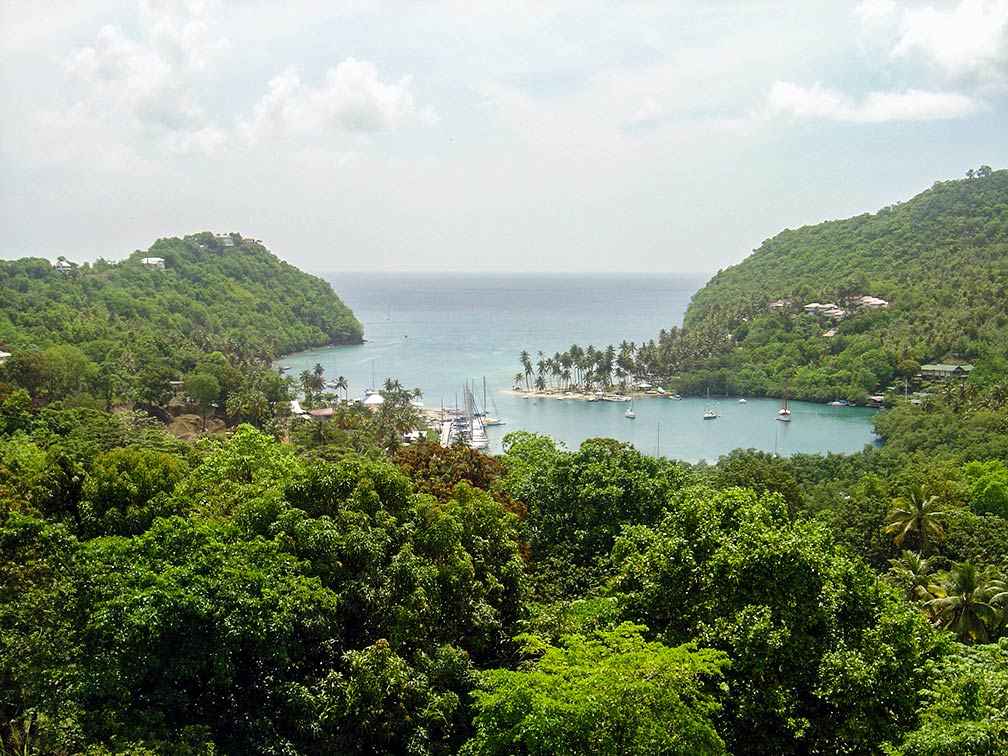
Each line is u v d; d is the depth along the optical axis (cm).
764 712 1831
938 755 1462
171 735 1775
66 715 1808
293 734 1928
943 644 1930
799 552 2000
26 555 2098
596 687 1523
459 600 2303
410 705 1975
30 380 10131
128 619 1761
